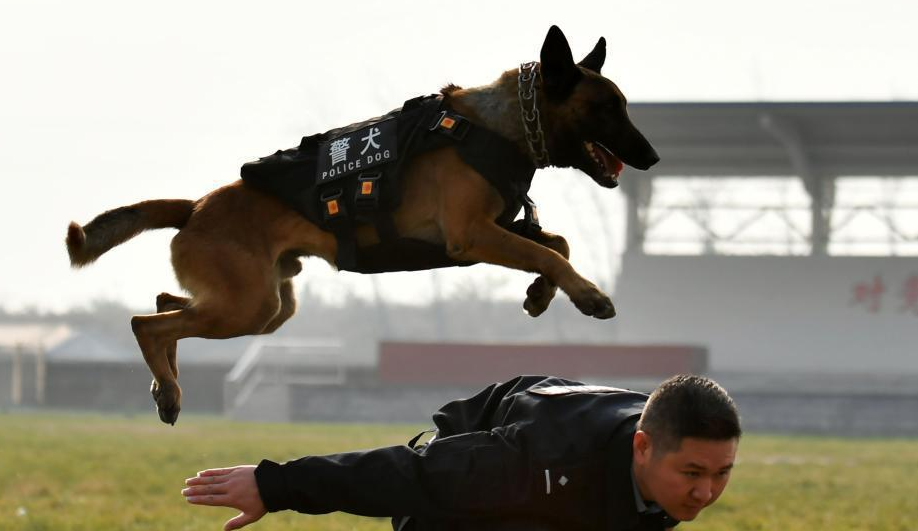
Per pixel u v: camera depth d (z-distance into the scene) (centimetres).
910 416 3092
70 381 4469
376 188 545
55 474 1352
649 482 363
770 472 1556
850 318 4241
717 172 4231
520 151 549
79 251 579
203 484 381
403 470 379
